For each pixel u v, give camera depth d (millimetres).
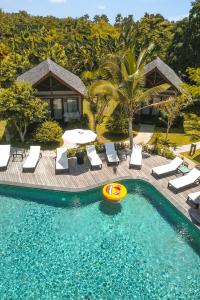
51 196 18500
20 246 14594
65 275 13172
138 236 15492
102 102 24734
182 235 15656
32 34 70750
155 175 20281
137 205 17922
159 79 28859
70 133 20938
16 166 20797
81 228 15914
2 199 18016
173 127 29984
